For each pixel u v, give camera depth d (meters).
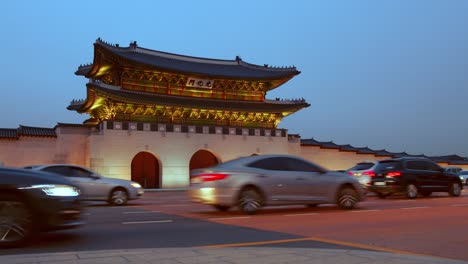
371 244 8.40
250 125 51.88
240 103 50.50
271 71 57.03
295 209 15.69
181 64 53.09
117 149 42.16
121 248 8.07
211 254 6.92
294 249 7.41
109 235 9.70
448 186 22.39
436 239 8.96
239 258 6.60
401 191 20.89
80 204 8.83
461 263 6.41
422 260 6.52
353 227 10.82
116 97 42.28
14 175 8.16
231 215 13.80
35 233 8.10
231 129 47.72
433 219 12.34
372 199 21.12
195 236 9.52
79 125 43.72
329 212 14.52
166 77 48.62
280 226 11.09
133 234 9.85
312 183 14.86
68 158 42.84
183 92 50.12
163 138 44.28
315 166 15.30
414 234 9.64
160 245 8.41
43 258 6.65
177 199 24.22
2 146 40.19
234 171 14.01
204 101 48.44
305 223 11.63
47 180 8.38
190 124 47.50
